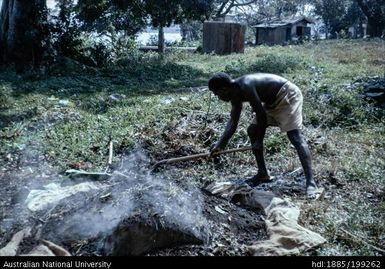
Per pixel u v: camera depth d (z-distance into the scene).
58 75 13.50
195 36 38.47
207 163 6.00
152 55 19.52
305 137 6.94
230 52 23.66
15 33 13.92
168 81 13.59
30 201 4.38
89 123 7.67
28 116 8.20
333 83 11.02
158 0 16.98
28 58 13.95
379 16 33.16
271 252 3.63
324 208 4.54
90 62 15.67
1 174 5.61
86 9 16.75
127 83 12.98
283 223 4.02
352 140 7.05
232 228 4.14
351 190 5.16
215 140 6.71
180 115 8.01
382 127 7.59
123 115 8.24
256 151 5.20
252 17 40.06
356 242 3.90
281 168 5.86
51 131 7.09
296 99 4.94
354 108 8.34
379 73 12.95
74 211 4.01
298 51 21.94
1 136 6.95
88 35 16.77
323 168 5.70
